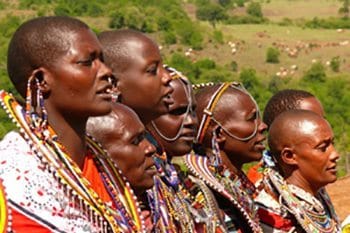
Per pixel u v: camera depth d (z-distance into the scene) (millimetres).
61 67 5957
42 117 5941
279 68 131250
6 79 51688
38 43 5984
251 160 9523
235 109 9367
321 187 9805
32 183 5691
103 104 6082
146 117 7848
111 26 138125
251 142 9445
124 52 7672
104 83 6094
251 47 143625
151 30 138125
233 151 9430
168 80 7801
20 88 6129
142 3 148375
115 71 7676
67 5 143250
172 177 8133
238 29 178250
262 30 177375
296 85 106562
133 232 6293
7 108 5875
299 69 132375
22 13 139625
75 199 5836
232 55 134750
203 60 113812
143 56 7664
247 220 8938
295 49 147250
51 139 5895
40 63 5980
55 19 6090
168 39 133875
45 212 5680
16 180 5660
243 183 9555
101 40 7801
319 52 147000
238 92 9492
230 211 9000
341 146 66375
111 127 7195
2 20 105688
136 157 7250
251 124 9406
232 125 9336
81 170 6223
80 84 5977
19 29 6105
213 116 9367
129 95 7680
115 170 6586
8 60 6148
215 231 8438
